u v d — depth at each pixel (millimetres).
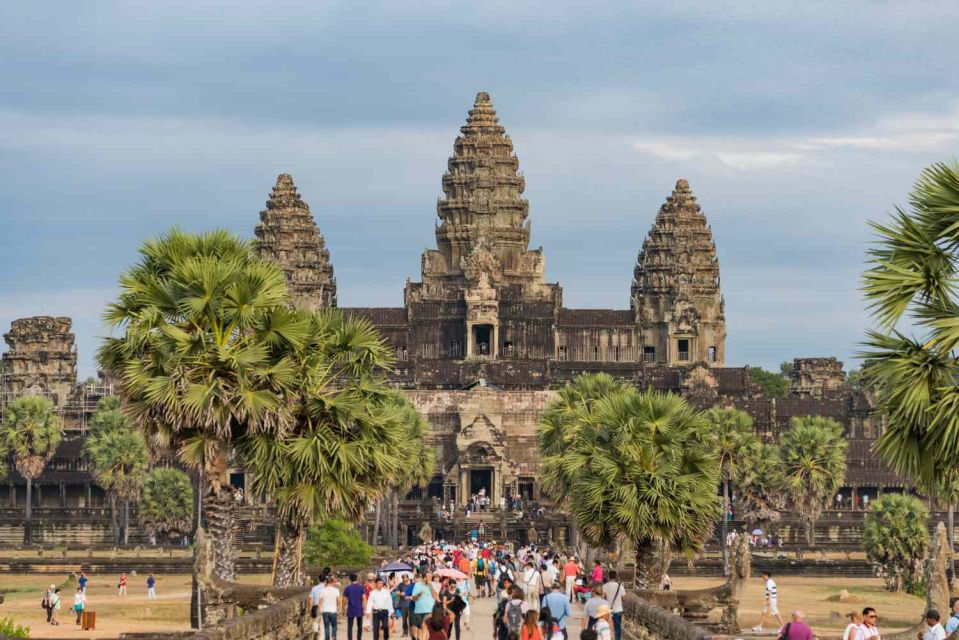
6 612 141000
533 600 90188
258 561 195500
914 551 180000
